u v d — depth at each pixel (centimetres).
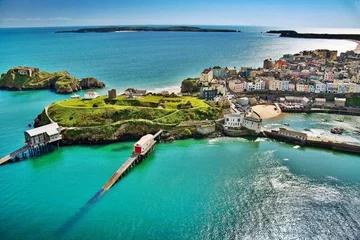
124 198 9438
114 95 17662
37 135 12888
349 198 9338
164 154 12850
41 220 8369
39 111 18738
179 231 7944
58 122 15075
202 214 8631
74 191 9850
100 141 14038
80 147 13625
